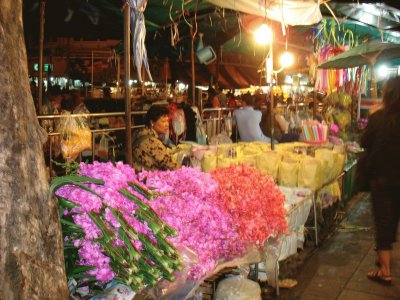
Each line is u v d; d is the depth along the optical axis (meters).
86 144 5.24
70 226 1.96
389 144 4.38
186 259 2.38
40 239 1.61
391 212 4.51
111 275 1.97
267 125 7.86
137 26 3.20
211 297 3.44
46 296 1.61
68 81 11.10
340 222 6.74
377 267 5.02
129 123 3.35
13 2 1.60
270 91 5.93
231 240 2.79
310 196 4.75
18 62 1.61
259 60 12.34
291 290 4.41
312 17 5.69
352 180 8.26
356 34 10.09
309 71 10.80
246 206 2.87
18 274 1.51
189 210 2.57
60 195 2.00
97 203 1.97
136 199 2.10
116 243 2.00
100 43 10.70
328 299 4.25
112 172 2.14
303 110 11.09
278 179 5.28
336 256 5.34
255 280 3.95
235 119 8.32
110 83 11.45
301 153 5.86
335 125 9.18
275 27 8.00
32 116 1.67
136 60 3.24
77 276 1.98
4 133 1.51
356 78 10.69
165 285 2.24
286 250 4.16
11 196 1.52
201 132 7.44
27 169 1.59
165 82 11.85
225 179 3.10
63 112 5.40
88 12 5.84
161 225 2.11
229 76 13.49
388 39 10.34
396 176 4.41
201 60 7.86
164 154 4.18
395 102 4.36
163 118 4.30
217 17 7.28
